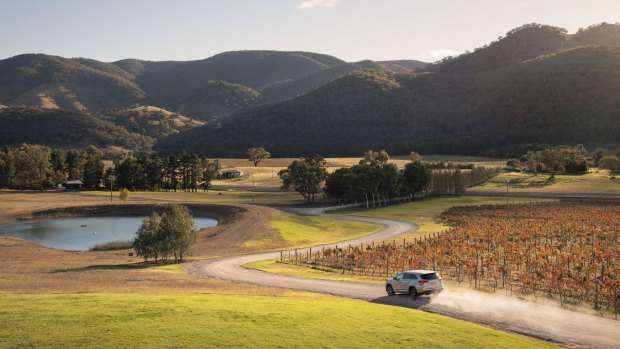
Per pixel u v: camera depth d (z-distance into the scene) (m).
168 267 60.94
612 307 34.47
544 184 173.38
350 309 29.28
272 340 22.20
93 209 143.25
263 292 37.12
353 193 152.25
